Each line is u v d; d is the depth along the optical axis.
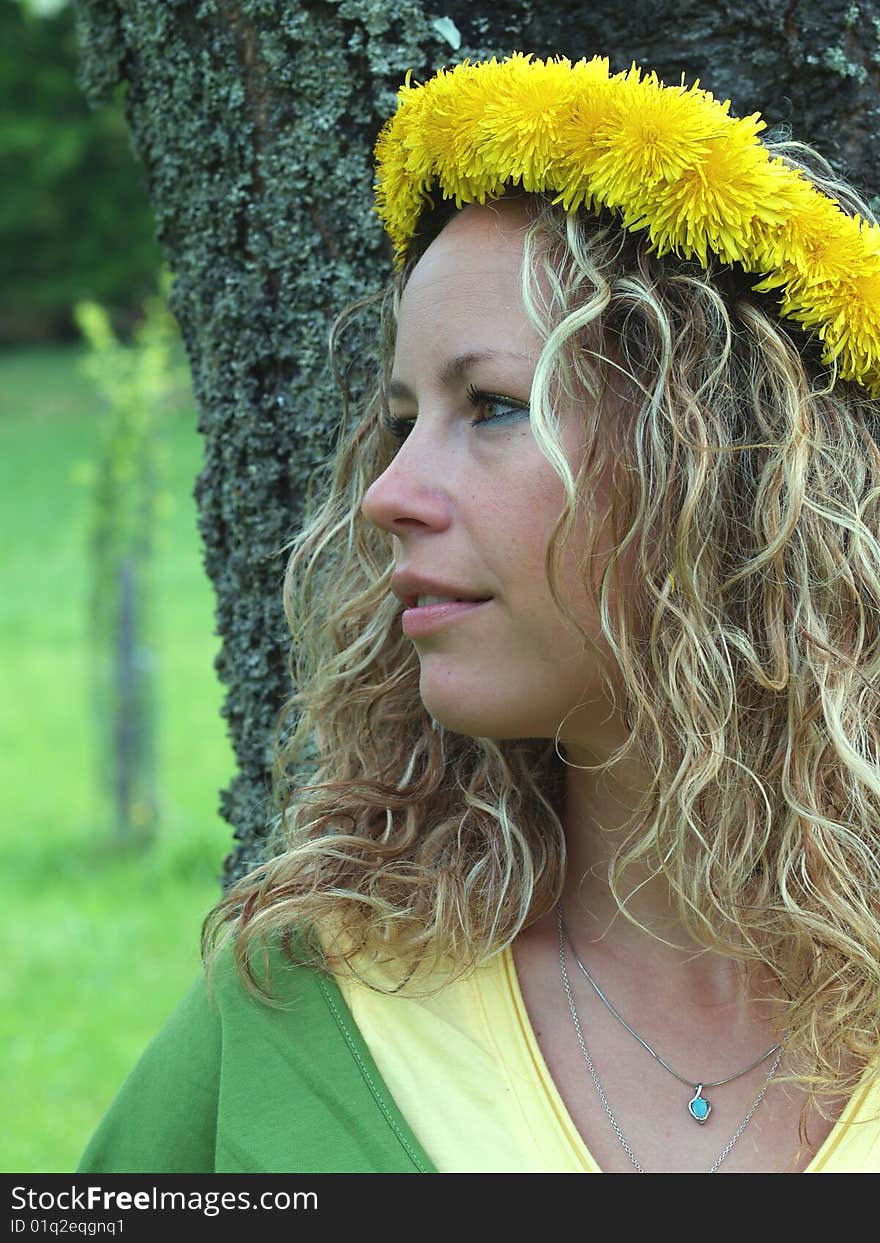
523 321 1.11
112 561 6.02
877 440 1.22
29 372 18.30
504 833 1.25
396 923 1.23
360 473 1.37
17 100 18.92
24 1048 4.21
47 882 5.72
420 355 1.14
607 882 1.24
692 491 1.13
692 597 1.14
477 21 1.40
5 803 6.65
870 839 1.20
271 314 1.50
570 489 1.08
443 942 1.22
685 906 1.19
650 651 1.15
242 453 1.54
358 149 1.44
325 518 1.40
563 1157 1.14
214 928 1.31
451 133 1.15
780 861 1.19
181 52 1.50
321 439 1.49
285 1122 1.17
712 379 1.15
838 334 1.15
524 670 1.13
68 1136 3.68
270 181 1.47
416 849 1.31
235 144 1.48
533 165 1.12
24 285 19.55
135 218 19.36
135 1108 1.25
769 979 1.21
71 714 7.98
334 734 1.39
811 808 1.18
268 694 1.57
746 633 1.19
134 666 6.06
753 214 1.11
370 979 1.22
